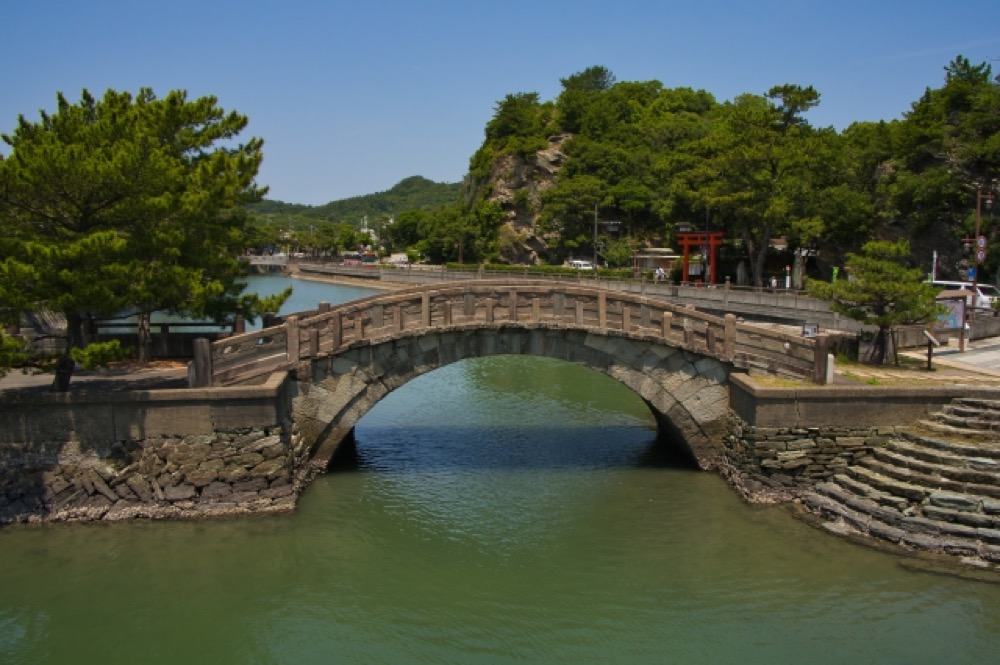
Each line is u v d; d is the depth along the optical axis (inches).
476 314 887.7
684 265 2556.6
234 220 1111.0
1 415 748.0
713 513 794.8
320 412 869.2
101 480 754.8
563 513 819.4
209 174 856.3
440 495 868.6
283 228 7332.7
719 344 894.4
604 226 3656.5
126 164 743.7
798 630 597.3
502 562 715.4
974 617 601.9
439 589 668.1
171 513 762.2
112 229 796.6
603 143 3941.9
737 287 2177.7
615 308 890.1
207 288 824.3
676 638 593.9
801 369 867.4
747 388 834.2
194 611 625.6
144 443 762.8
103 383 881.5
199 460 765.9
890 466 760.3
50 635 587.5
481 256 4232.3
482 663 566.9
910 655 562.6
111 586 652.1
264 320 1083.9
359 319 858.1
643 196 3624.5
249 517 769.6
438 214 4995.1
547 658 571.8
